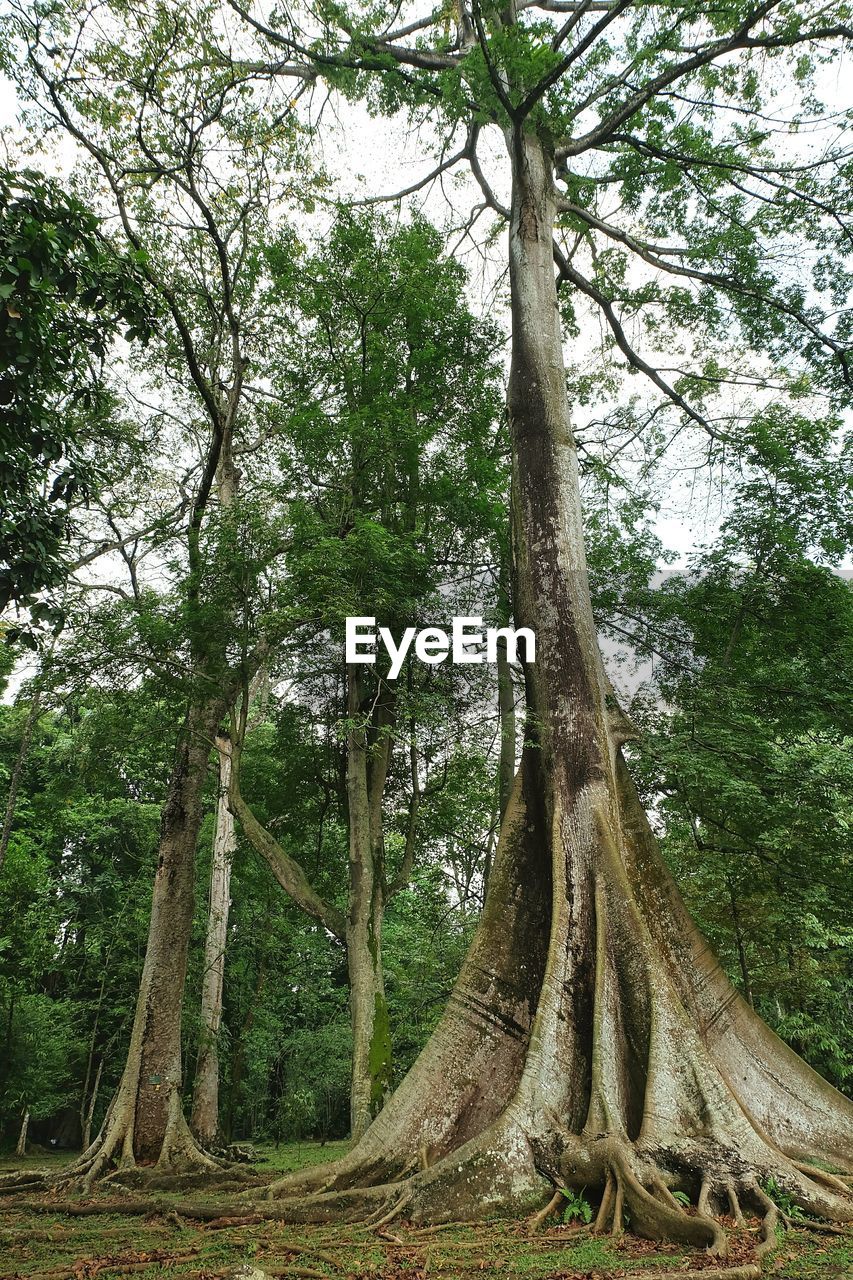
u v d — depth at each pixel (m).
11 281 6.83
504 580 15.27
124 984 23.45
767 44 13.23
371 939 11.91
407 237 15.06
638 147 15.38
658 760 11.66
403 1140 8.27
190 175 13.09
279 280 14.38
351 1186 8.02
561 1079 7.89
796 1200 6.61
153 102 12.74
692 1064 7.67
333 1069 25.41
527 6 17.06
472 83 13.23
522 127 13.53
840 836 12.38
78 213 7.38
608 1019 8.09
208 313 15.48
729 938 15.71
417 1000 20.91
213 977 17.97
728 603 14.62
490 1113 8.48
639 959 8.41
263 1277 5.30
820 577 13.98
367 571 12.01
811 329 15.73
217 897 18.47
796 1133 8.12
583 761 9.93
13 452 7.99
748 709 13.38
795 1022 17.72
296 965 26.44
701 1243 5.87
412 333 14.99
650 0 12.73
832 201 15.08
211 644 12.46
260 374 16.38
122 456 15.73
